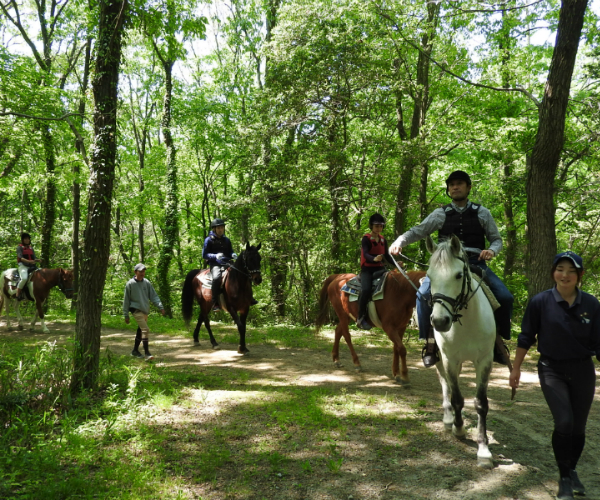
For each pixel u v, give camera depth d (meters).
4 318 14.02
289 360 8.62
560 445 3.33
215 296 9.19
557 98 8.77
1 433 4.34
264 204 15.38
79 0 8.13
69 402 5.02
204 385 6.53
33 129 15.50
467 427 4.94
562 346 3.35
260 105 14.98
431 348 4.73
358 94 14.15
